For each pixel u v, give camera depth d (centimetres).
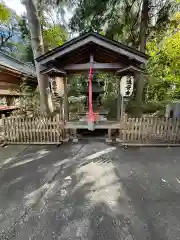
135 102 705
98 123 456
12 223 174
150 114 774
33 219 179
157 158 344
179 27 742
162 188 238
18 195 222
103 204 203
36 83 907
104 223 173
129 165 312
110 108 800
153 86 843
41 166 307
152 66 830
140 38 647
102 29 690
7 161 329
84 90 1054
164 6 612
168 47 777
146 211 191
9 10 722
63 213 188
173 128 416
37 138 426
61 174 278
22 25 1278
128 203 205
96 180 259
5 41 1817
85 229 166
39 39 534
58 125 419
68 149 395
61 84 438
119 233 161
